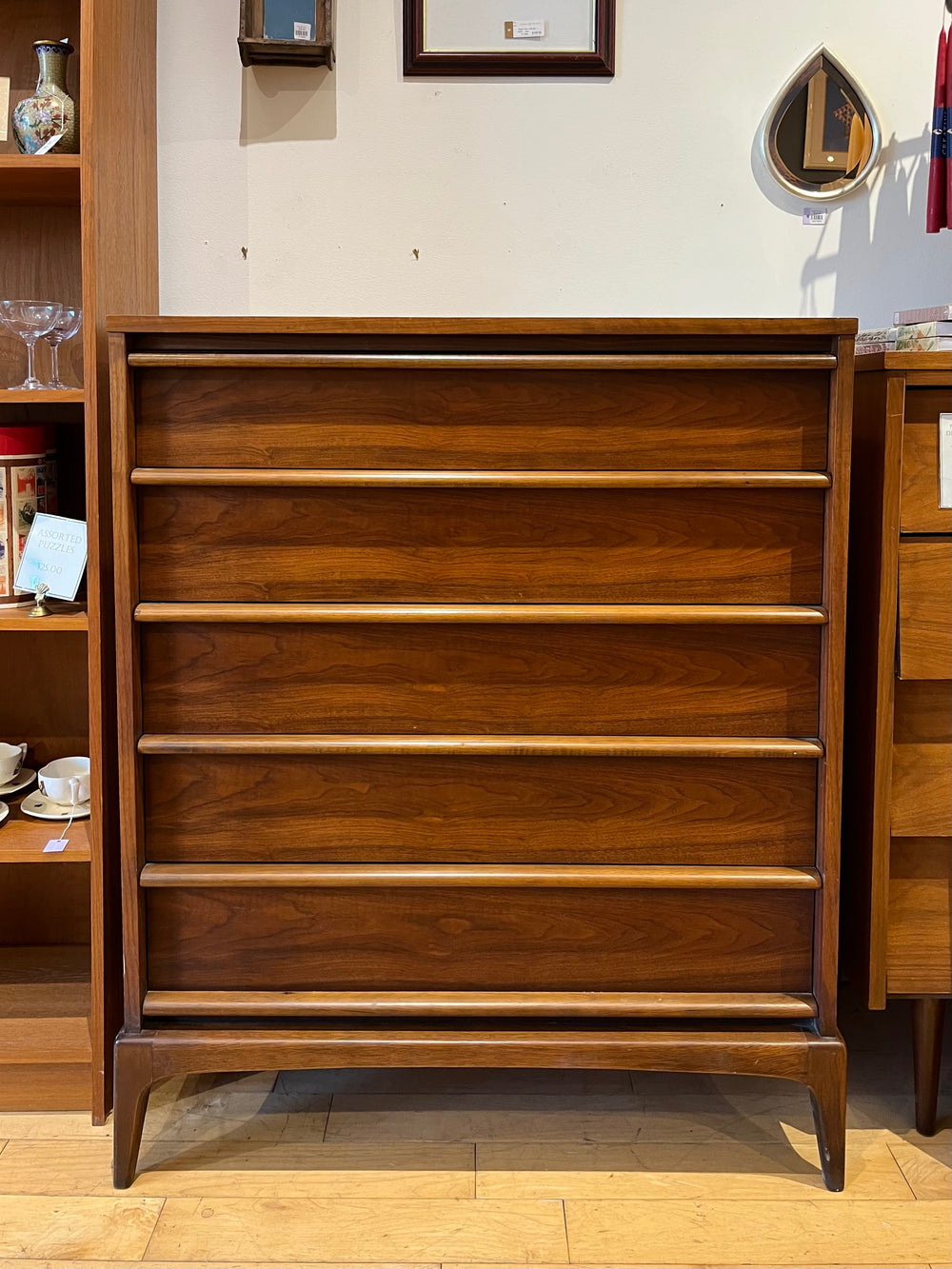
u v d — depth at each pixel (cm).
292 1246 128
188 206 174
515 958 138
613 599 134
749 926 138
